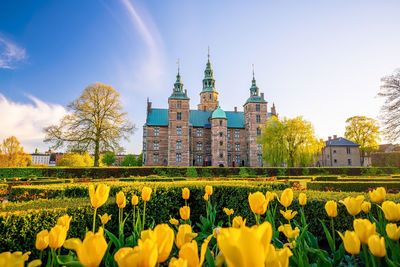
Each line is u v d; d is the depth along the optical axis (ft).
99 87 107.55
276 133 109.70
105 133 106.22
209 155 179.83
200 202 22.84
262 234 2.22
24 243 11.98
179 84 169.17
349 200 6.28
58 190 24.39
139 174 91.91
